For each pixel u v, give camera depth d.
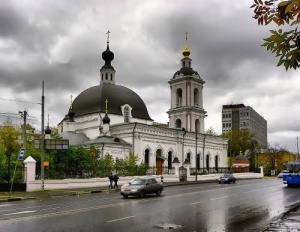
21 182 35.59
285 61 6.48
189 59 82.00
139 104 74.88
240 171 79.81
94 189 37.97
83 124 70.50
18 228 14.08
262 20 6.36
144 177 30.53
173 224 15.46
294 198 28.31
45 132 65.88
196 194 31.61
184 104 79.06
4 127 72.56
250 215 18.61
